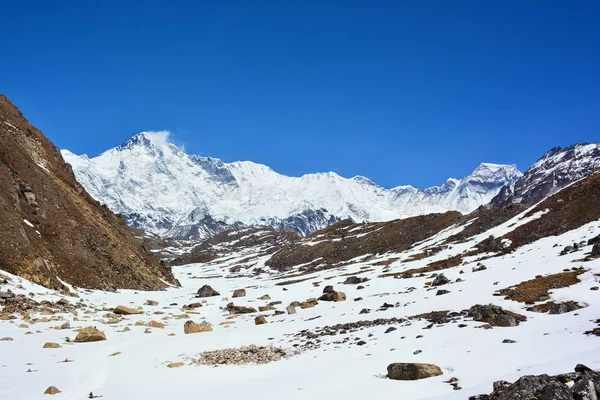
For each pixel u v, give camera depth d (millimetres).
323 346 33875
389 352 28828
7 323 41906
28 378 27094
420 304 45781
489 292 45031
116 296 70375
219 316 60938
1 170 70125
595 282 39719
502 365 23250
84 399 23547
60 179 95000
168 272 120938
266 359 32031
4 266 55031
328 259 164750
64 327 43625
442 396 19953
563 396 16312
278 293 82688
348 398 21609
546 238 81000
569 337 26000
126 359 33375
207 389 25234
